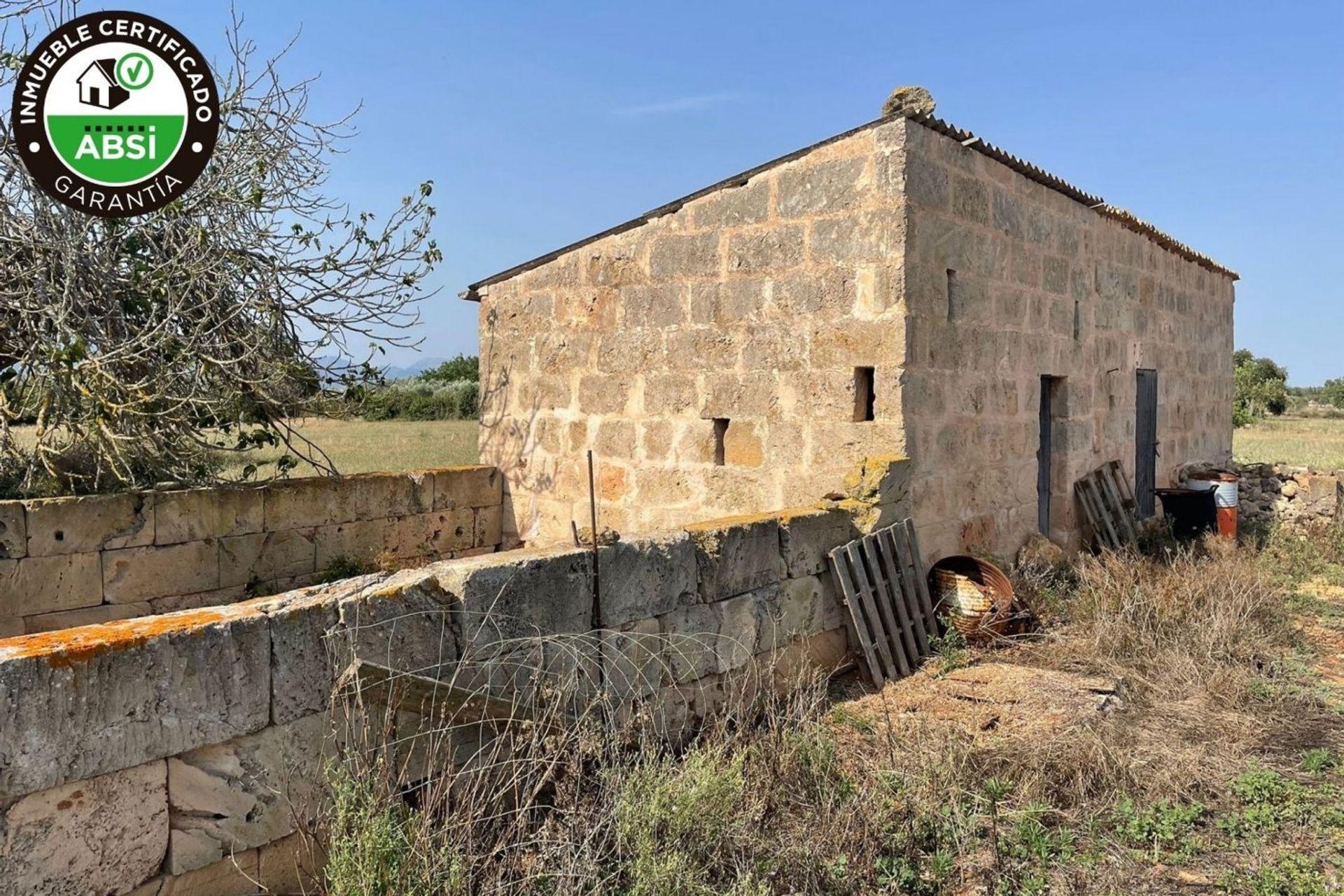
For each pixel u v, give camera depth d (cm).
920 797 415
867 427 693
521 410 963
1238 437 2984
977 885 371
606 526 879
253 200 839
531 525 954
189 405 801
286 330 875
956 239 738
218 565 737
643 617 466
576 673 414
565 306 912
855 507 643
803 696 498
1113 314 1046
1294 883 371
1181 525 1110
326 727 332
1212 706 556
